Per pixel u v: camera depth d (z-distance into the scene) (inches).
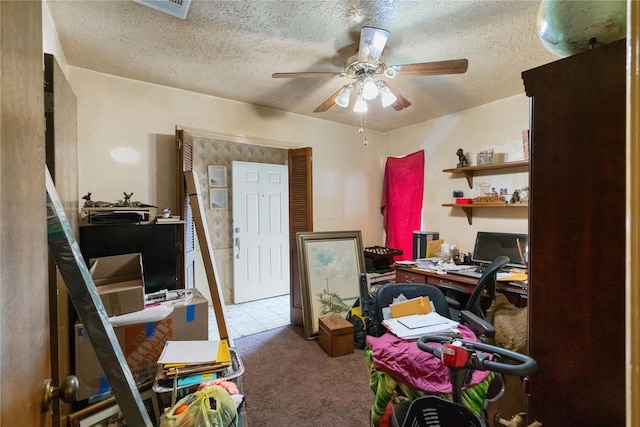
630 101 15.9
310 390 80.0
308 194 126.8
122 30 69.9
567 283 36.5
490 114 119.0
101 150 93.0
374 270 134.1
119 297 61.1
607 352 33.8
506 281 90.4
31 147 22.5
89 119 91.1
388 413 46.6
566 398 36.7
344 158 152.3
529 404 39.8
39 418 23.1
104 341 33.3
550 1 36.5
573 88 35.6
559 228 37.0
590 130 34.4
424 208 145.9
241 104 119.2
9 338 18.5
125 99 96.7
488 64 87.0
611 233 33.3
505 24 67.7
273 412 71.2
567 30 36.0
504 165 109.1
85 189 90.7
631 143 15.8
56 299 50.1
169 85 102.7
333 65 88.3
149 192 101.0
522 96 109.3
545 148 37.9
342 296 123.1
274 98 115.3
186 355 55.2
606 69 33.2
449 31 70.6
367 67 73.6
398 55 81.7
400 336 53.8
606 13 33.4
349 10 62.7
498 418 54.2
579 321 35.6
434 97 113.4
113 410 57.1
